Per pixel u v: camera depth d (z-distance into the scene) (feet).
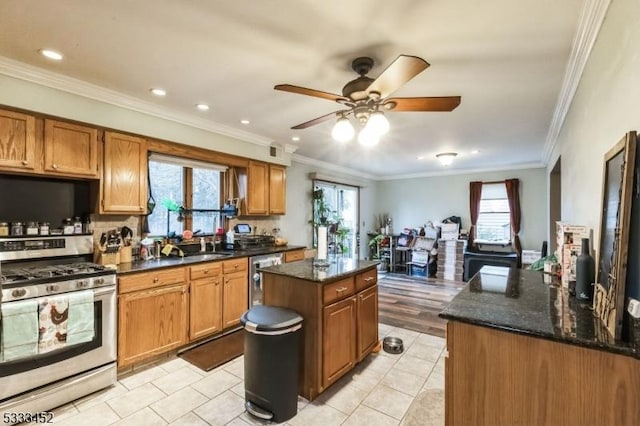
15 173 7.72
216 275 10.66
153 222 11.27
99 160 8.87
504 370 4.02
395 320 12.72
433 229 22.40
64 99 7.98
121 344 8.12
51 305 6.74
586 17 5.36
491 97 8.98
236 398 7.30
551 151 14.53
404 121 11.10
